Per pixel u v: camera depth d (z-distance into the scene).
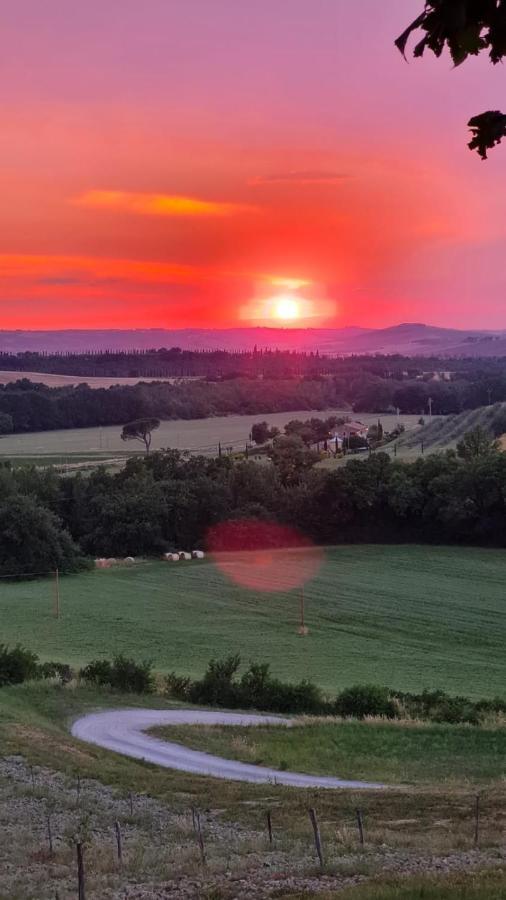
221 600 87.38
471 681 57.22
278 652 66.38
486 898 11.14
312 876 17.02
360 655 65.31
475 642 69.69
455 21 4.68
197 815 23.83
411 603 84.00
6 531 100.25
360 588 91.25
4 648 58.00
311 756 35.91
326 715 45.22
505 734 39.03
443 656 65.19
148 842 22.25
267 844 20.88
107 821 24.66
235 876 17.50
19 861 19.95
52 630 74.50
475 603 83.62
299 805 25.92
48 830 22.69
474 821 22.86
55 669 53.12
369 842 20.61
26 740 35.62
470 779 32.03
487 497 110.38
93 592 92.44
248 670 58.53
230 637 71.75
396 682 56.56
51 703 45.62
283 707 46.69
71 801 26.73
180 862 19.27
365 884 14.95
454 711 43.59
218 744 38.06
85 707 45.56
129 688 50.38
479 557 106.25
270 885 16.47
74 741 36.75
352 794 27.33
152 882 17.44
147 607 84.50
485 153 5.11
